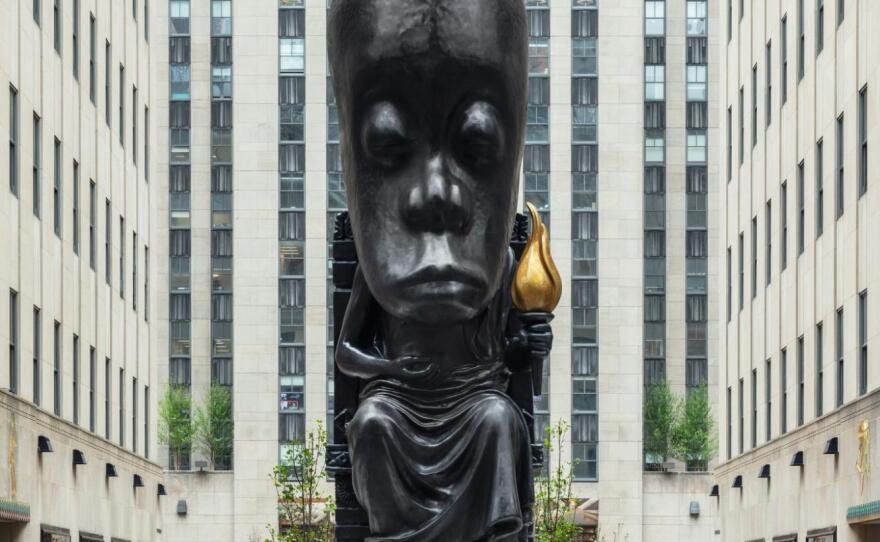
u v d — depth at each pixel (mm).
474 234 6113
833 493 32719
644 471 71625
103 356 40875
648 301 74125
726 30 48031
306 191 72938
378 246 6117
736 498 45312
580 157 72312
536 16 72562
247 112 73312
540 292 6387
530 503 6211
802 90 36750
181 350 73750
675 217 74250
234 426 71500
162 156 74438
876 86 29531
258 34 73500
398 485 6051
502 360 6371
